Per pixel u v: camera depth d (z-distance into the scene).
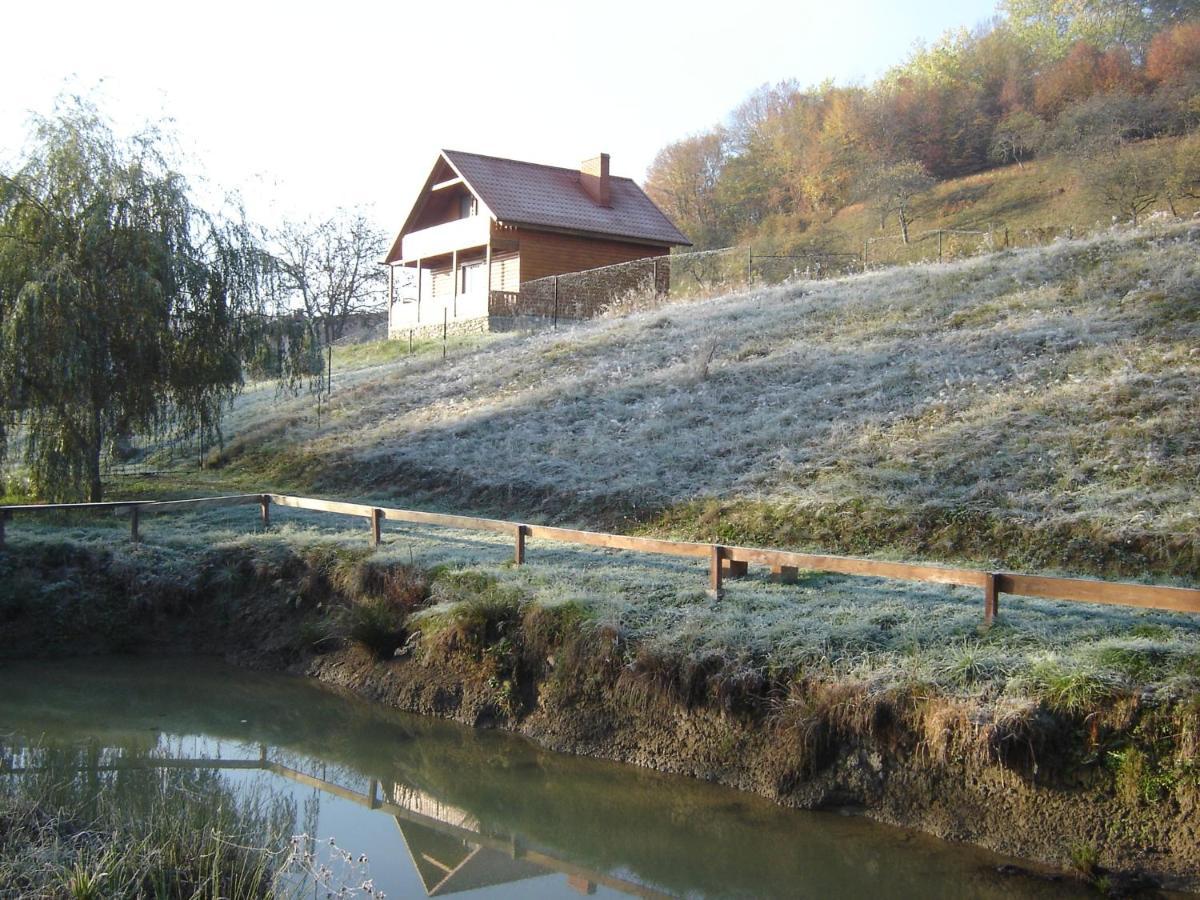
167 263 17.34
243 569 14.45
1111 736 7.27
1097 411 13.52
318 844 8.09
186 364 18.03
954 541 11.95
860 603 10.03
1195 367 13.86
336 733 10.95
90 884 6.39
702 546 10.64
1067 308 17.52
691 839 8.23
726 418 17.41
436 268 39.22
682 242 34.97
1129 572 10.53
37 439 17.20
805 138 66.50
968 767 7.69
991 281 20.17
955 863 7.31
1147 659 7.71
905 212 49.75
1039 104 58.41
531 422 19.89
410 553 13.24
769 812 8.25
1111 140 40.41
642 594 10.96
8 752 10.15
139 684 12.59
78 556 14.68
